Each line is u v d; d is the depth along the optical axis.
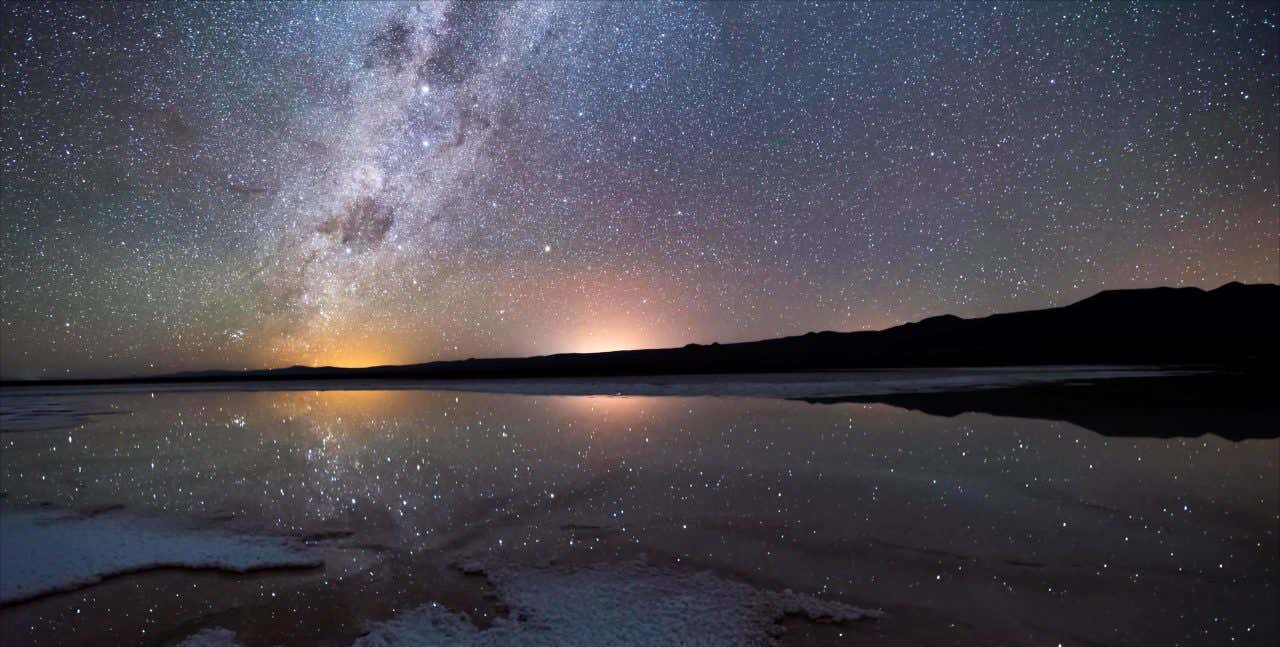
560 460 6.80
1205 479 5.27
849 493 5.11
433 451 7.64
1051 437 7.45
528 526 4.49
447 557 3.95
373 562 3.90
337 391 25.83
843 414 10.37
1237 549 3.67
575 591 3.33
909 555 3.71
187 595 3.46
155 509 5.18
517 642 2.79
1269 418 8.63
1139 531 4.04
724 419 10.09
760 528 4.28
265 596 3.42
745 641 2.72
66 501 5.49
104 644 2.92
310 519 4.82
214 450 8.20
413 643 2.83
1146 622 2.80
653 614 3.02
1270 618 2.80
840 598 3.14
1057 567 3.47
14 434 10.70
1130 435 7.46
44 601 3.41
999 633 2.74
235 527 4.66
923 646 2.64
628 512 4.74
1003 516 4.41
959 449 6.80
